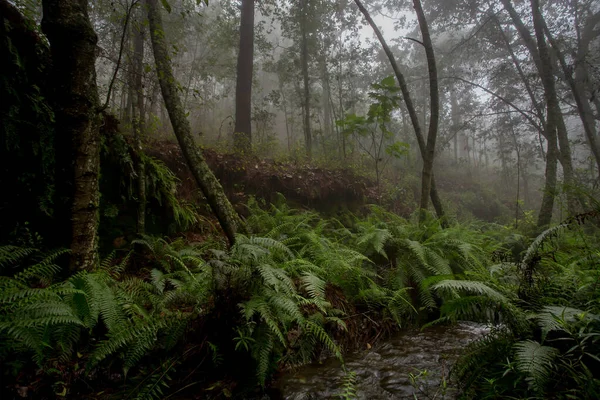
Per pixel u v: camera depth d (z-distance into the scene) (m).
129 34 5.41
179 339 2.59
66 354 2.24
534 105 11.80
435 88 6.22
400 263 4.32
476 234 5.69
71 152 2.69
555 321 2.01
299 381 2.57
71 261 2.66
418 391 2.39
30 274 2.27
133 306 2.65
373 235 4.55
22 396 2.00
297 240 4.50
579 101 9.95
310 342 2.97
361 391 2.43
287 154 9.84
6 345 1.93
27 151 3.26
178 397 2.26
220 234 5.20
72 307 2.29
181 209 4.80
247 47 10.12
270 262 3.04
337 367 2.81
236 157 6.84
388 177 12.00
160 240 4.29
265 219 5.02
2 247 2.38
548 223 7.20
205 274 2.79
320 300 2.84
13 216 3.14
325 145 12.12
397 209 9.27
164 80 4.13
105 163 4.21
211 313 2.64
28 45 3.33
